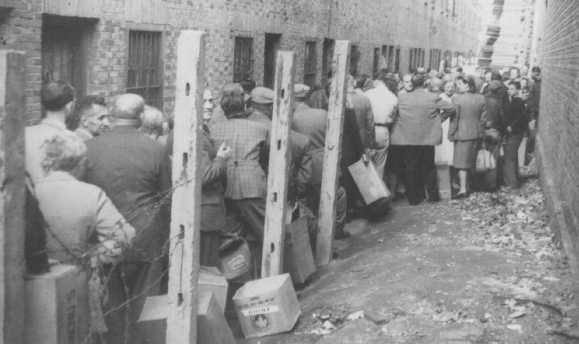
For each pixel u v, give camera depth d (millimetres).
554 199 9516
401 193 12844
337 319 6410
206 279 5844
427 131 11688
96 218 4520
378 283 7199
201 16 12758
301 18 18672
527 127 13164
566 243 7656
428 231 9711
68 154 4547
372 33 27328
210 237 6449
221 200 6457
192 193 4805
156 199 5371
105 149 5297
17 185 3467
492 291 6668
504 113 13000
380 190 10445
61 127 4961
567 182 8625
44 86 4934
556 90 12172
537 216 10383
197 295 4996
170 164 5738
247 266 6949
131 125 5445
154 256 5340
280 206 6945
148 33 11219
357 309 6531
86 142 5379
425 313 6281
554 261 7688
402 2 33062
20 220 3504
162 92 11664
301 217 7926
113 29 10023
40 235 3854
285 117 6848
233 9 14117
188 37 4695
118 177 5238
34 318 3740
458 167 12156
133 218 5211
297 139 7871
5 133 3381
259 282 6465
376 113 11688
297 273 7668
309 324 6430
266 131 7262
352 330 6086
